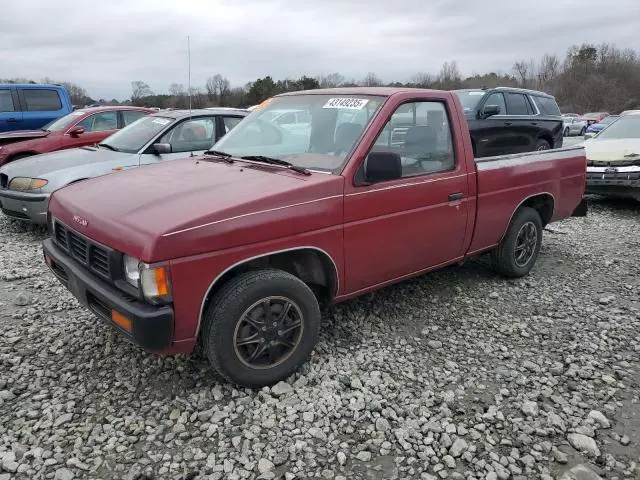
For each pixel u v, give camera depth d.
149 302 2.88
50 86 12.93
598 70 75.38
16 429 2.97
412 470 2.73
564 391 3.46
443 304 4.78
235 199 3.14
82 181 4.03
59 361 3.68
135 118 10.27
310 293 3.43
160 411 3.15
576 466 2.76
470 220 4.54
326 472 2.70
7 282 5.19
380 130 3.75
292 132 4.15
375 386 3.43
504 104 11.16
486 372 3.66
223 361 3.15
